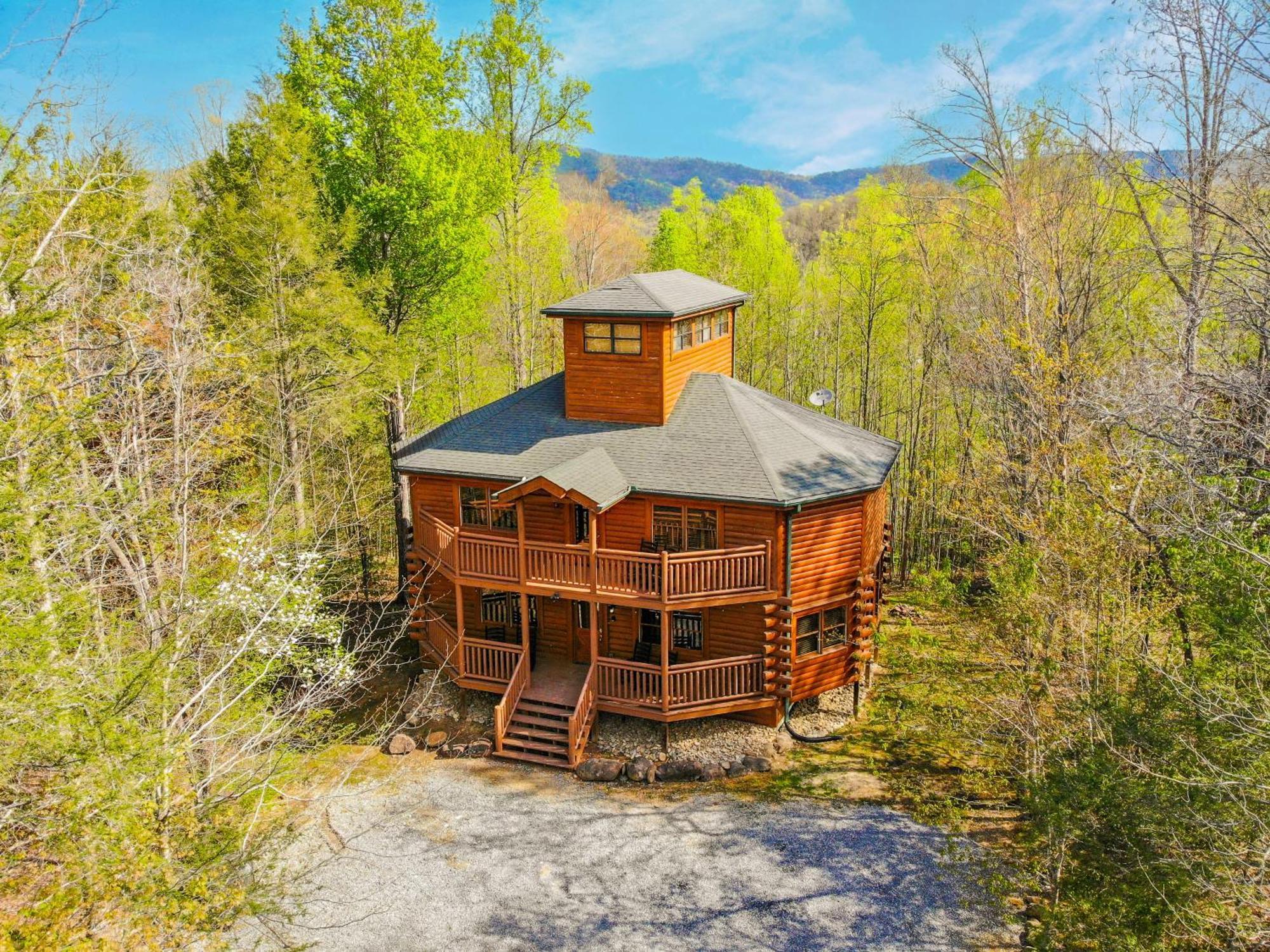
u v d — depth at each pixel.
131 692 11.41
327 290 26.61
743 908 16.97
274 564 20.36
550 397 27.03
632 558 21.47
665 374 24.30
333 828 19.70
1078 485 18.16
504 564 22.88
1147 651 15.85
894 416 45.44
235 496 19.36
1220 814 11.66
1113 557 16.27
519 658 23.39
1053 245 24.09
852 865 18.05
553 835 19.41
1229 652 13.53
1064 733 15.28
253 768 16.00
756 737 22.80
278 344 25.52
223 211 26.42
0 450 11.48
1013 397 23.72
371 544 36.81
